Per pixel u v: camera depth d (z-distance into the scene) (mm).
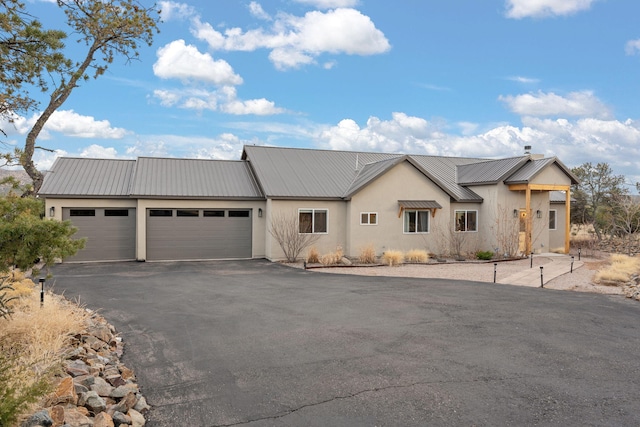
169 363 6148
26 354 5250
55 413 3896
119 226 19438
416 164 21188
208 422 4406
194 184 20766
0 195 6082
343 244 20969
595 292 12492
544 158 22953
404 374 5750
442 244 21938
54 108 15609
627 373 5922
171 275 15211
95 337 6645
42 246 5676
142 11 15938
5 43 7219
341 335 7578
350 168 24031
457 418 4520
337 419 4480
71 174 20094
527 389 5309
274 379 5555
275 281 13875
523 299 11000
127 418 4305
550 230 26281
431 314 9203
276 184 20766
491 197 22812
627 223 26172
